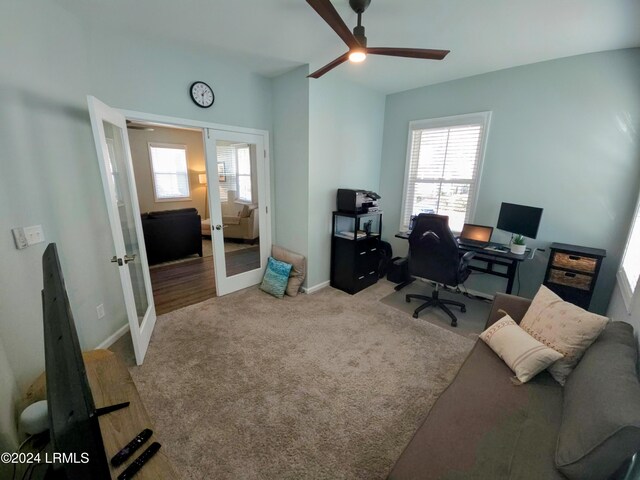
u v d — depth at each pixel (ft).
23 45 5.31
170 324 8.70
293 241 11.46
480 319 9.26
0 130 4.83
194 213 15.35
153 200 20.40
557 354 4.50
